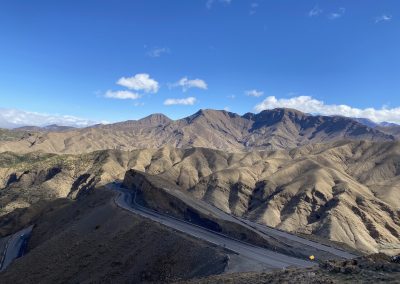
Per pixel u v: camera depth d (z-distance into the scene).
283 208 199.00
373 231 170.00
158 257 59.94
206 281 38.62
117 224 77.69
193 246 59.62
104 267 64.56
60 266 70.62
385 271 30.66
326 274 31.39
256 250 67.31
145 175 122.31
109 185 131.12
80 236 79.88
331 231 163.62
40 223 115.75
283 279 31.94
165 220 84.81
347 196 189.75
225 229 79.81
